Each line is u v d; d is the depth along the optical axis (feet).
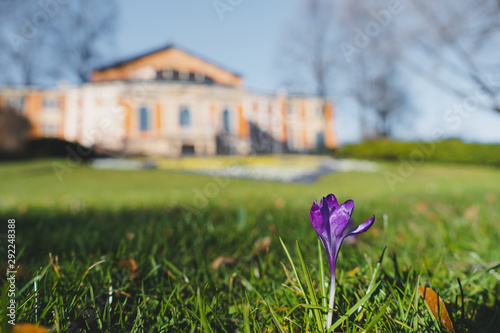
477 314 3.16
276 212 11.04
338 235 2.21
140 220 9.25
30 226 8.87
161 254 5.51
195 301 3.63
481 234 6.81
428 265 4.23
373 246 6.30
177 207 12.84
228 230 7.91
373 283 2.68
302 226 8.08
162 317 3.15
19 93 90.38
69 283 3.90
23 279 3.90
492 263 4.57
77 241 6.34
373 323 2.41
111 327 2.87
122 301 3.59
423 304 2.95
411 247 6.08
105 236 7.09
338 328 2.72
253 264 5.22
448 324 2.77
